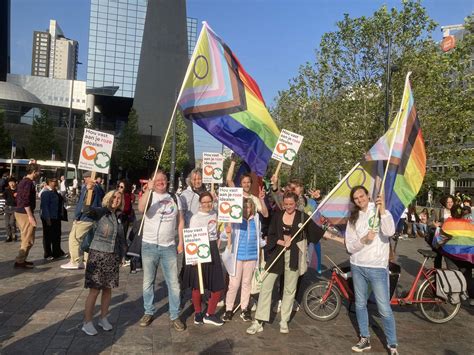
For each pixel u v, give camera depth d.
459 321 6.51
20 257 8.88
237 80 7.25
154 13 70.81
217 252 5.89
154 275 5.77
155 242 5.67
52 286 7.46
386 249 5.16
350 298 6.31
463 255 6.93
